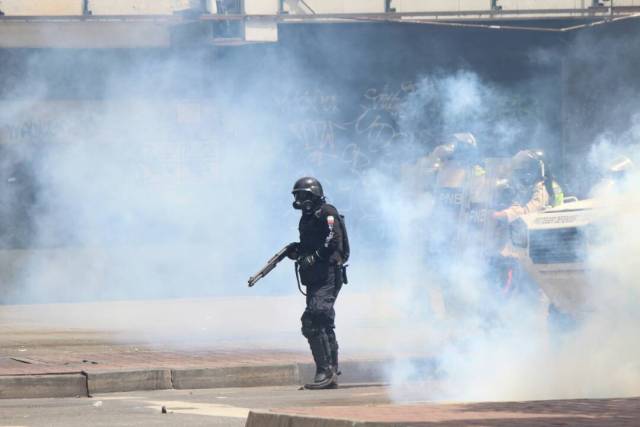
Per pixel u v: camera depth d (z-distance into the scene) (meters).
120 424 23.08
